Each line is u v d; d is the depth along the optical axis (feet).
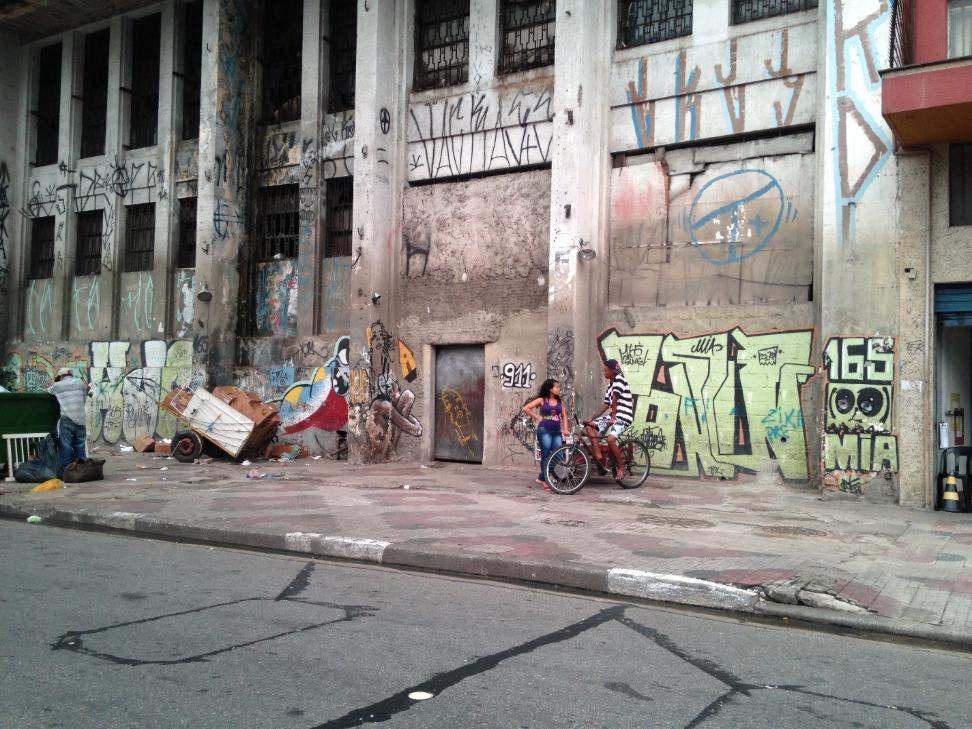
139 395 64.34
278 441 57.41
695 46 43.80
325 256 57.11
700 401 42.86
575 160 44.50
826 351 37.76
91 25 68.69
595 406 45.68
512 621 18.51
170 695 13.35
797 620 19.44
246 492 37.86
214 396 52.08
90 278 67.97
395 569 24.50
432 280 51.96
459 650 16.08
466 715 12.71
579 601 20.84
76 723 12.15
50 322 70.23
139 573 22.91
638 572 21.85
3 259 72.02
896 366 36.17
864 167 37.27
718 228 43.19
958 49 34.47
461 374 51.42
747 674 15.21
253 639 16.57
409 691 13.73
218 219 58.54
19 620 17.79
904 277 36.09
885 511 33.91
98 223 68.69
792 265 41.04
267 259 59.98
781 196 41.42
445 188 51.67
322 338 56.03
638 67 45.55
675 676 14.93
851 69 37.73
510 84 49.29
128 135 67.26
